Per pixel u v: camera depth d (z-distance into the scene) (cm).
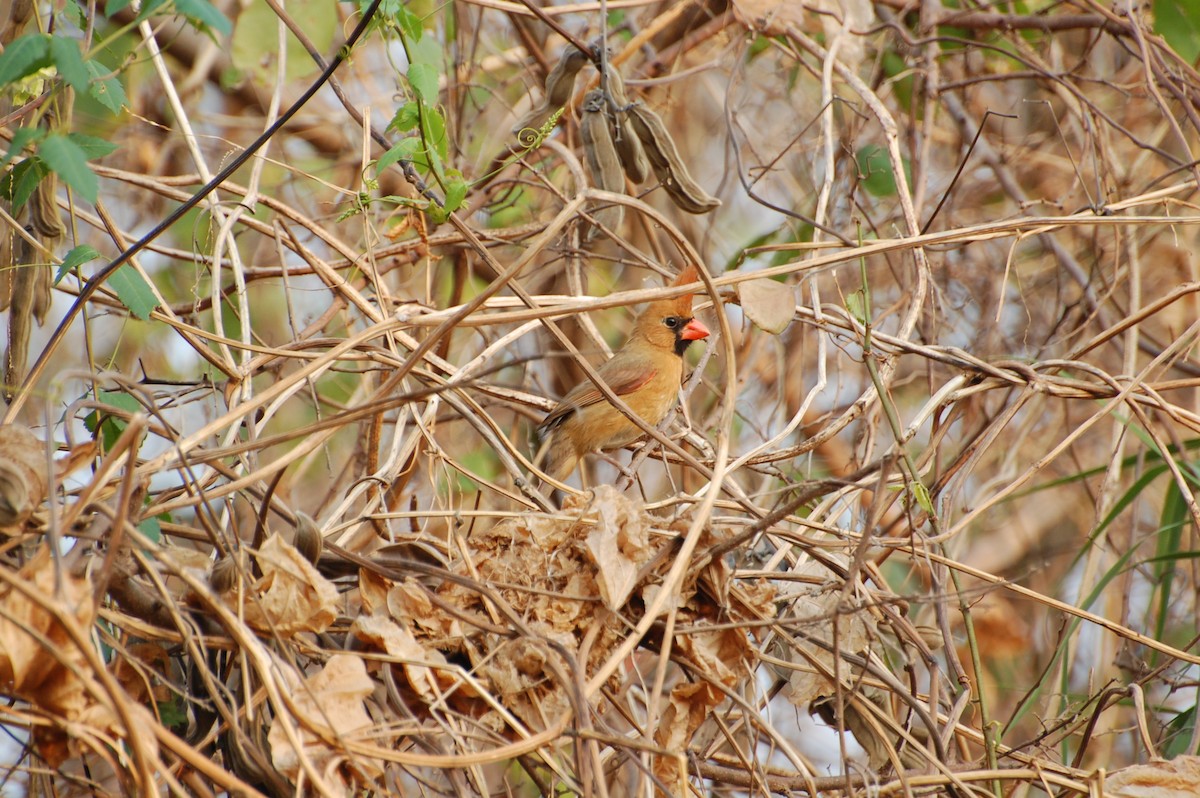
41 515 538
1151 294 1257
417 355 625
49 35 550
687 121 1314
